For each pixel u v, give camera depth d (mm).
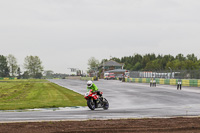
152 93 38625
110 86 61312
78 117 15391
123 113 17406
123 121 13047
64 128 11078
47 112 18281
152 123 12258
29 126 11656
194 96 33156
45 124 12250
